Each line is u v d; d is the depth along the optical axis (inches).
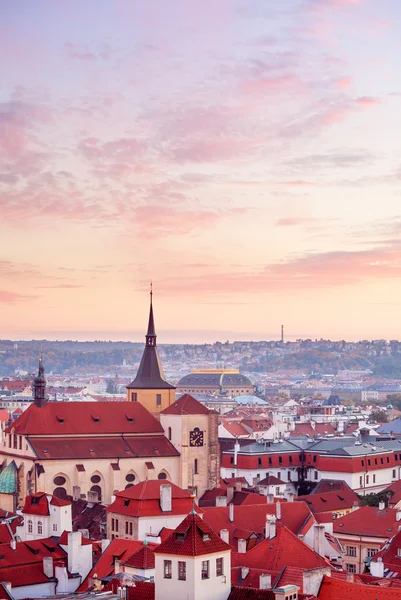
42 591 7731.3
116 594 6190.9
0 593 6973.4
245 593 5836.6
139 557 7150.6
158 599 5841.5
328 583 6018.7
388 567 7844.5
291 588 5792.3
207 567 5792.3
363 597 5895.7
